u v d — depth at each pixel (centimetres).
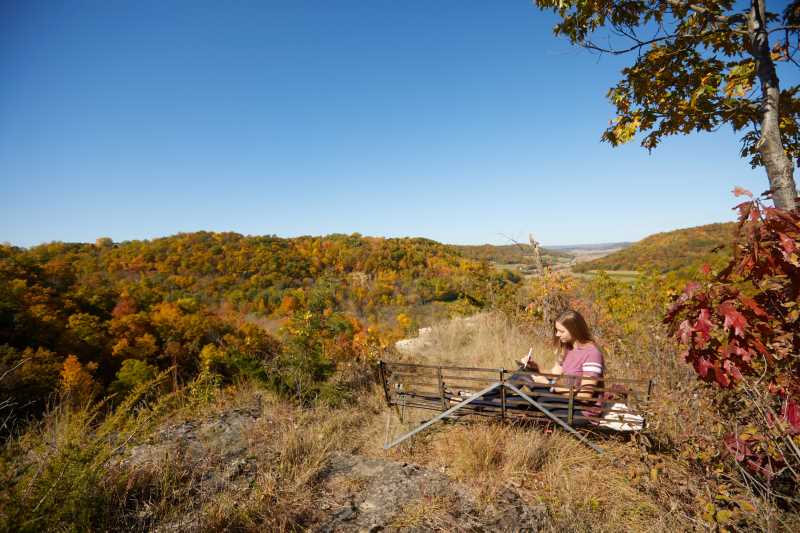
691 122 383
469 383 527
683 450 257
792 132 381
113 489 241
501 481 275
